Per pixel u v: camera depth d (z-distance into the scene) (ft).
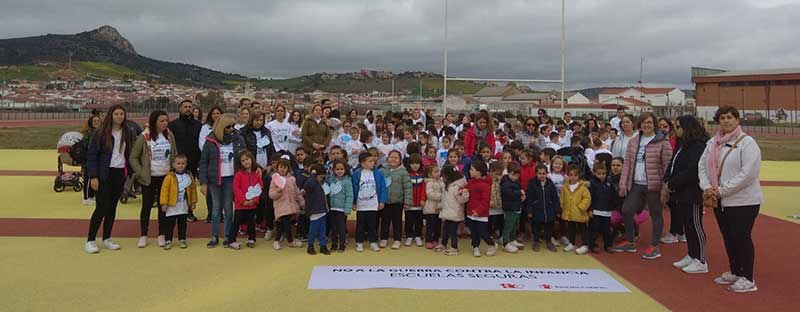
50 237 26.25
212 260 22.43
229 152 25.30
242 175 24.59
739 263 19.57
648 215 27.35
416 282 19.40
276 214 24.61
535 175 26.58
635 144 24.27
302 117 35.27
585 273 21.03
